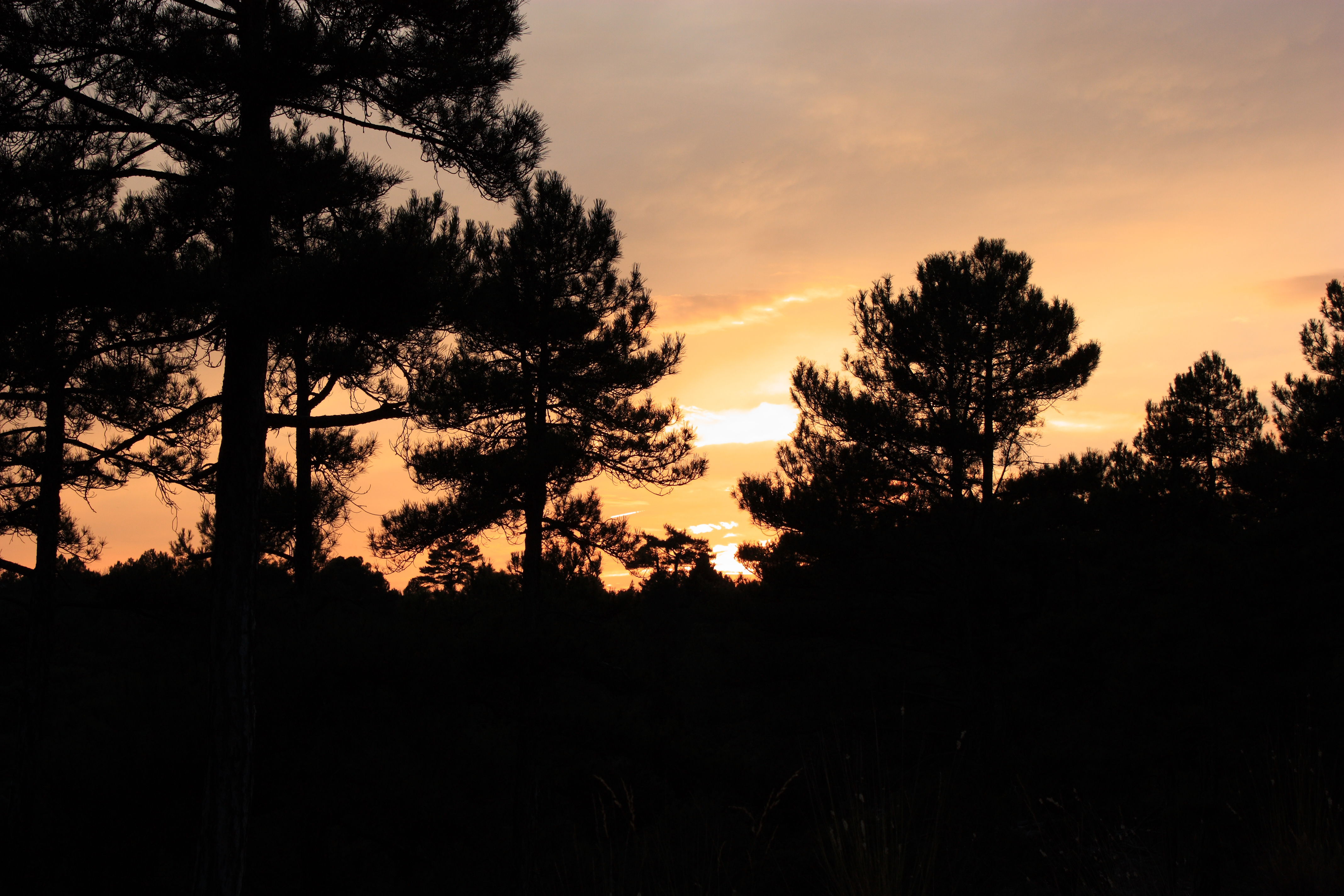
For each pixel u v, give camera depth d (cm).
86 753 923
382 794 1037
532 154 822
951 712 1473
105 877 898
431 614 1350
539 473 1291
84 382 974
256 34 697
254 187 700
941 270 1559
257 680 984
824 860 334
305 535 1309
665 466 1436
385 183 796
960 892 309
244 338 718
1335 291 1500
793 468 1623
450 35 757
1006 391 1554
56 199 689
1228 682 1310
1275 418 1525
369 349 783
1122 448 2258
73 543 1321
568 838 1160
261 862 1118
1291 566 1304
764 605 1642
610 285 1434
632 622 1480
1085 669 1496
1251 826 416
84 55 683
